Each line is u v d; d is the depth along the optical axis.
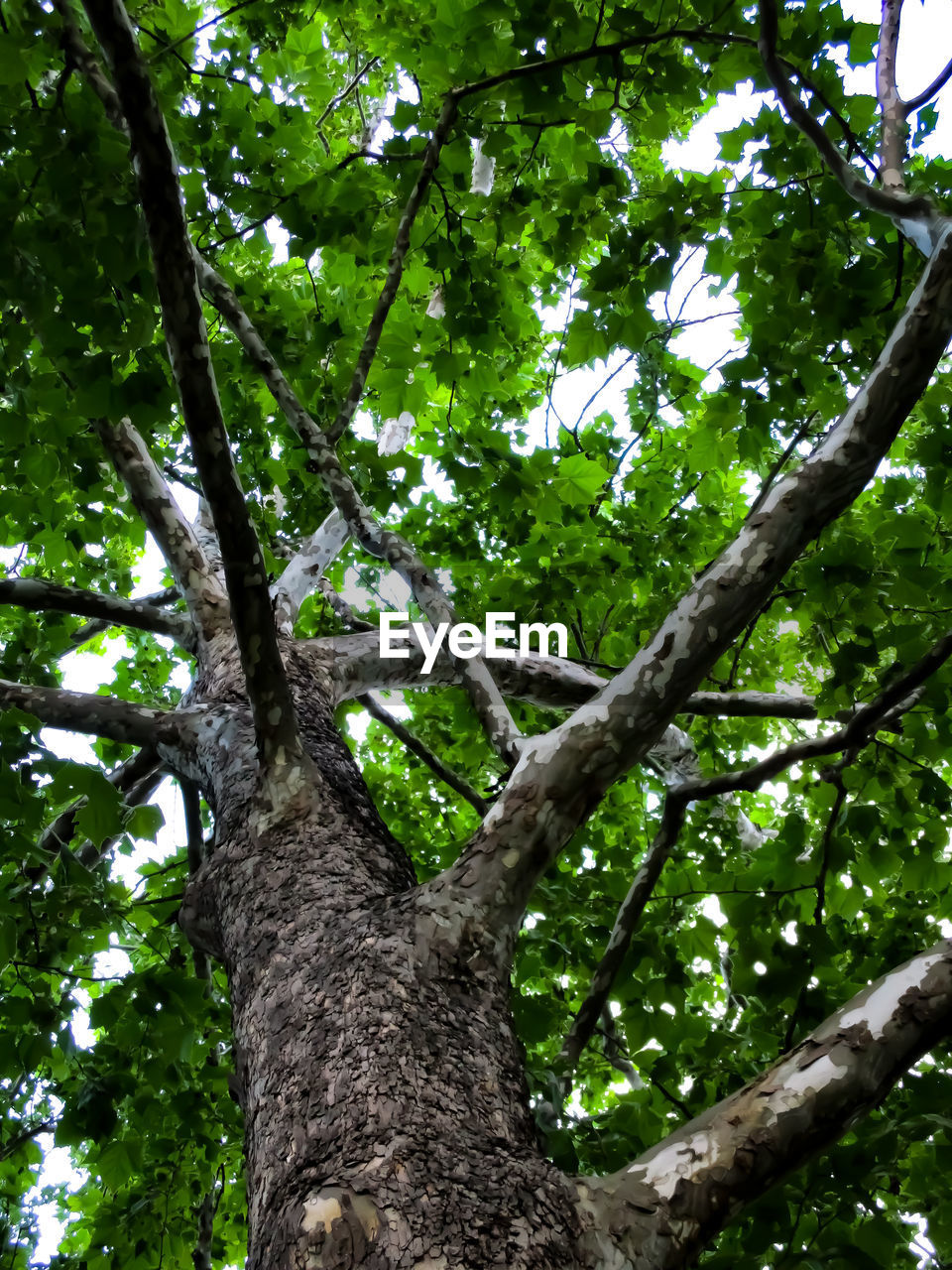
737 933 2.85
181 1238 4.16
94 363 2.25
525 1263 1.33
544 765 2.00
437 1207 1.39
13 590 3.19
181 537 3.39
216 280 2.80
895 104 2.82
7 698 2.86
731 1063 2.98
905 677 2.47
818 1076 1.55
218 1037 4.00
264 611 2.10
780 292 3.15
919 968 1.69
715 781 2.73
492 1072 1.67
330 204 3.34
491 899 1.90
